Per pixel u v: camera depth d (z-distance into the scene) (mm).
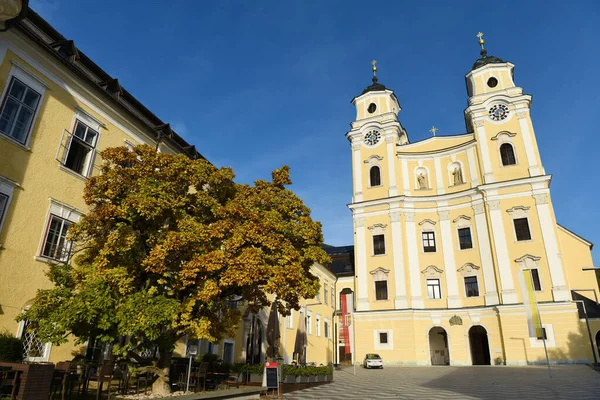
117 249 11602
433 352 46062
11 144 14242
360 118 51219
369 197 47031
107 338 10938
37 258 14625
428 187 46188
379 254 44500
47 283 14867
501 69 45906
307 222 14805
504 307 37406
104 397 12180
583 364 33125
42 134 15453
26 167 14688
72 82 16953
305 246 14633
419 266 43094
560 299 35938
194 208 13383
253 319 29031
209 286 11570
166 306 11094
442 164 46375
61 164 16031
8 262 13656
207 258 11680
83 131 17375
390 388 19812
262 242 12680
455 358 38969
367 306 43125
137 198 11594
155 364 13242
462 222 43188
